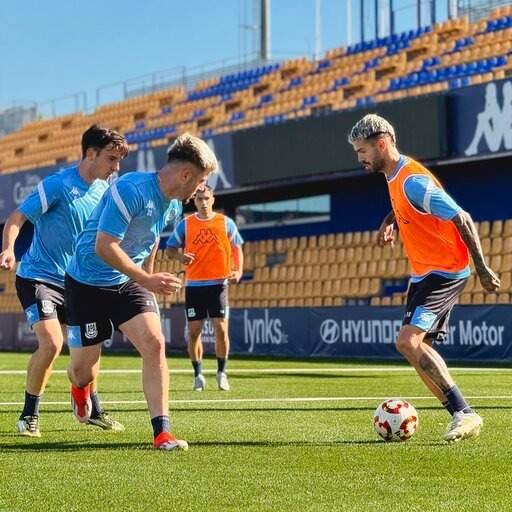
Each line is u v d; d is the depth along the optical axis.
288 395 12.88
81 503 5.50
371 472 6.43
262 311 26.08
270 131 27.34
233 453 7.29
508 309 20.92
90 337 7.87
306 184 29.98
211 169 7.26
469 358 21.69
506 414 10.13
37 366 8.55
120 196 7.16
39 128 49.78
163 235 34.25
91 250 7.59
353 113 25.20
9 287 38.88
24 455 7.28
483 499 5.54
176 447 7.42
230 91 40.31
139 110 44.06
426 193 7.66
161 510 5.30
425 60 31.44
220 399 12.28
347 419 9.80
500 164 25.95
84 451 7.47
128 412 10.65
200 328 14.03
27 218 8.59
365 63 34.66
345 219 30.31
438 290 7.89
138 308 7.58
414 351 7.88
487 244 24.56
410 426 7.90
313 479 6.19
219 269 13.91
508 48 28.97
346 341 24.08
